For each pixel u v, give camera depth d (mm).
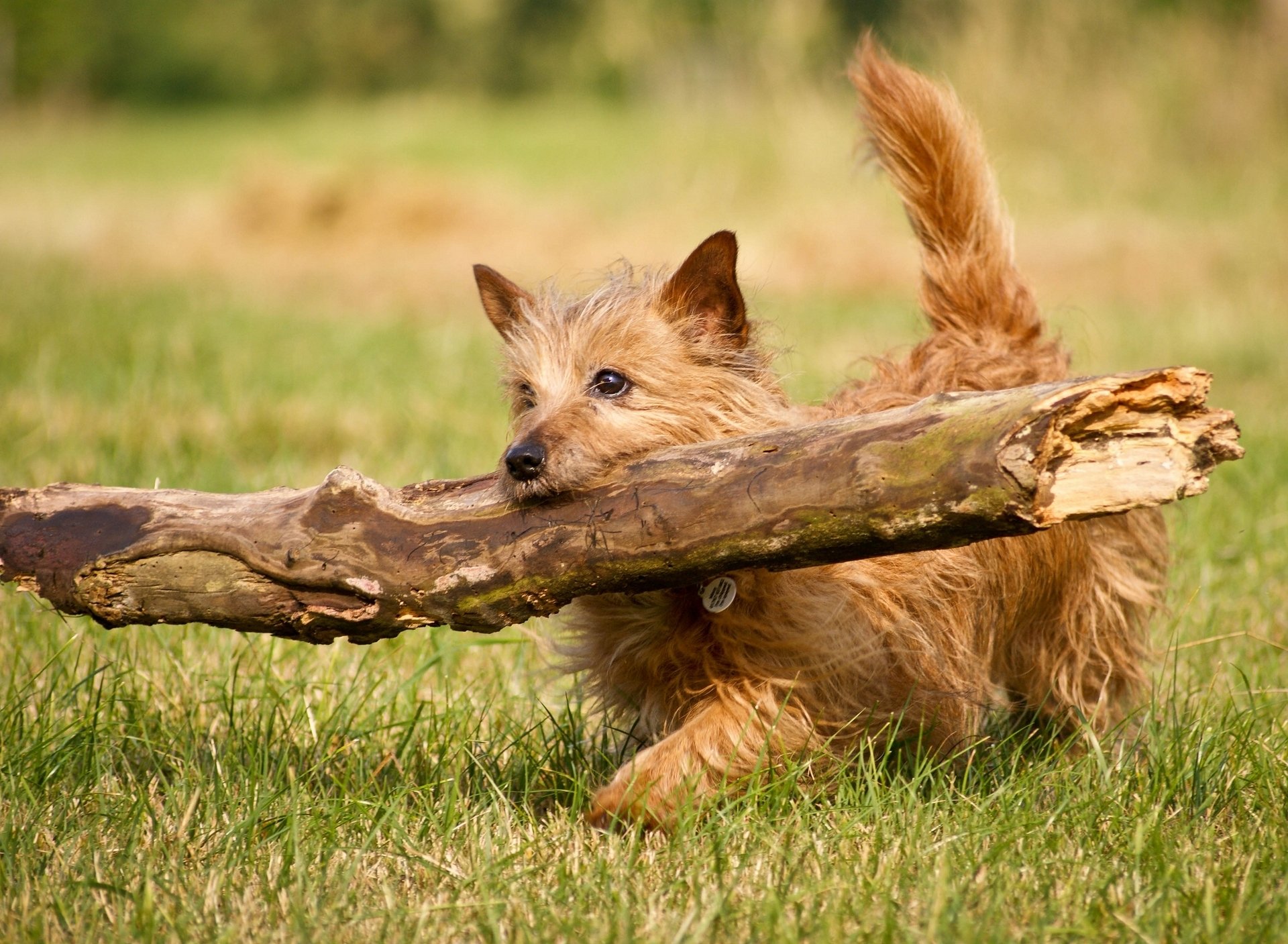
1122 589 8344
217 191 43344
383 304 26062
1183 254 26984
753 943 5395
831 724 6949
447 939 5531
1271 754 7012
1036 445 5133
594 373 7062
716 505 5754
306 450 13727
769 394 7406
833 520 5527
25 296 24219
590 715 7914
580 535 5977
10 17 91938
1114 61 34000
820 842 6336
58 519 6473
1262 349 19281
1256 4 35750
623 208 33969
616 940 5340
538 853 6348
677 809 6426
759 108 35812
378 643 9258
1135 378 5176
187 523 6289
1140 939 5359
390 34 101500
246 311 23859
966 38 33875
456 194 33625
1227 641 9117
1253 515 11453
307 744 7723
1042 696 8406
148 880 5910
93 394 15695
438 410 15484
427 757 7520
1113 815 6527
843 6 57375
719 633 6715
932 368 8078
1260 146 32531
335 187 33500
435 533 6137
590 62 87250
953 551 7480
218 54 101750
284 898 5828
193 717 8086
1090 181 31938
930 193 8625
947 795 6758
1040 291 25359
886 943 5238
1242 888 5730
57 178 49656
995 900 5496
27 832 6297
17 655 8148
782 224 30547
